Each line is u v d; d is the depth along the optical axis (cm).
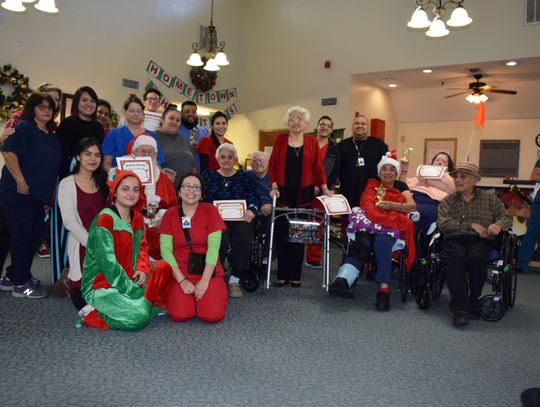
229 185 439
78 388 238
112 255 313
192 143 552
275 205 445
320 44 973
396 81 1015
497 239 396
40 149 376
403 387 254
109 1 762
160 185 402
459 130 1168
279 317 367
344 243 481
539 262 609
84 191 361
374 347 311
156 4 844
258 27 1042
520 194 585
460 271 369
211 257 352
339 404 233
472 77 967
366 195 431
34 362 266
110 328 322
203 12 945
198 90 948
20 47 644
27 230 380
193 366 270
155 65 850
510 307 406
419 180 502
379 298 397
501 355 304
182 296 346
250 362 278
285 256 460
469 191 409
